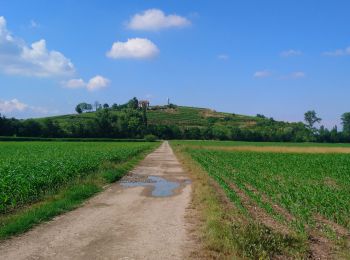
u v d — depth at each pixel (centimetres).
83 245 1119
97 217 1508
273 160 4947
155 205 1797
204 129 17962
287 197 1942
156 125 18150
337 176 3155
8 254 1027
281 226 1380
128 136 16062
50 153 4459
